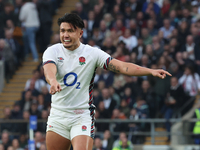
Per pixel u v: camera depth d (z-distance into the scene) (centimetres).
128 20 4841
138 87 3978
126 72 1430
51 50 1457
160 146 3759
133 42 4559
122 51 4347
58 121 1459
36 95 4284
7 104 4894
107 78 4150
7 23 5012
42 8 4988
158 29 4700
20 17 4912
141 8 4928
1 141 3962
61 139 1465
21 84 4997
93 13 4934
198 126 3762
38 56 5178
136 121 3747
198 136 3797
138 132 3816
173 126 3953
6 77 4969
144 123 3834
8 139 3875
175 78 3859
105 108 3903
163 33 4588
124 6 4994
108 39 4500
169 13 4888
